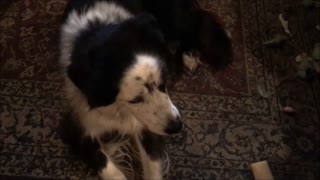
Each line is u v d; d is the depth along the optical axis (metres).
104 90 1.24
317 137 1.70
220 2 2.17
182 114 1.74
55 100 1.76
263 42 2.02
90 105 1.32
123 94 1.28
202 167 1.60
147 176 1.49
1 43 1.94
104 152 1.51
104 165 1.47
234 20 2.10
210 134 1.69
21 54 1.91
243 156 1.64
